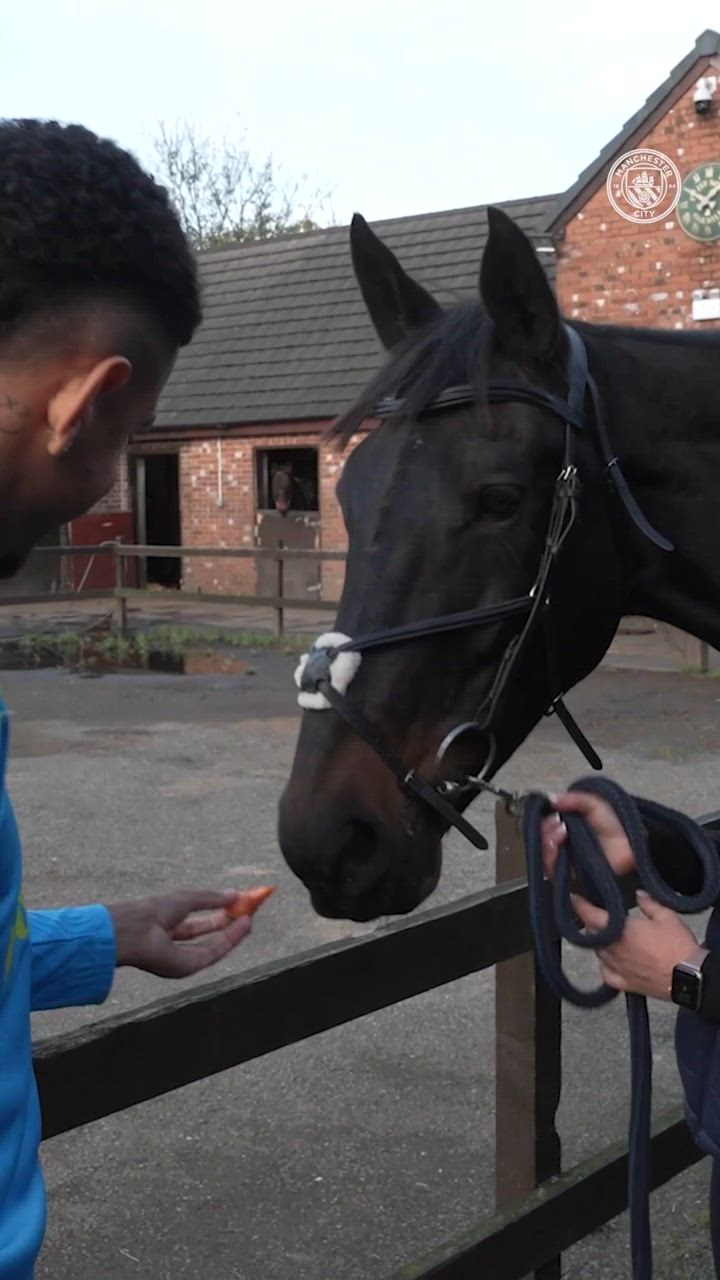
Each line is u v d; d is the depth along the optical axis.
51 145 0.83
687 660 10.80
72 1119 1.41
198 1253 2.76
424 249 17.31
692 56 11.68
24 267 0.81
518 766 7.25
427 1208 2.93
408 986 1.87
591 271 12.73
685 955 1.43
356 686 1.78
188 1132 3.30
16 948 0.88
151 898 1.42
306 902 4.91
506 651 1.84
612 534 1.97
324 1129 3.31
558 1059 2.21
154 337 0.90
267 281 19.12
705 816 2.36
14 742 8.12
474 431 1.81
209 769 7.31
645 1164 1.52
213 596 13.18
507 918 2.05
